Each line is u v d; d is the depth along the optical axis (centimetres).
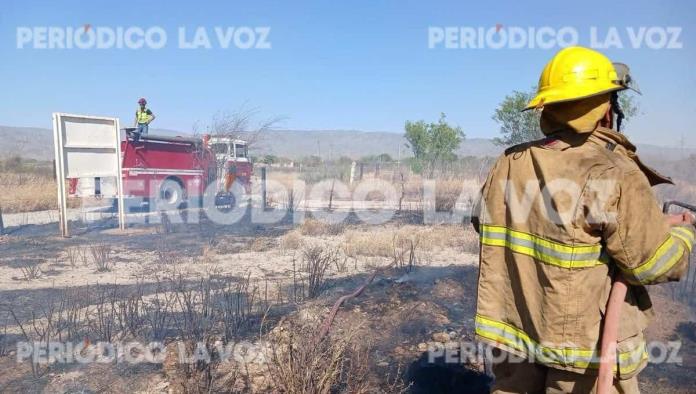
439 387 348
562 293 187
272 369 347
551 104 201
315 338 360
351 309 490
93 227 1146
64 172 1007
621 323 190
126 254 830
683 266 183
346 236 959
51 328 449
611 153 191
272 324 452
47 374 364
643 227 179
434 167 1848
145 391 338
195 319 462
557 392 199
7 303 540
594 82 195
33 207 1541
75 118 1020
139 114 1512
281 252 842
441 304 510
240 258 795
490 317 214
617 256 182
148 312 493
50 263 758
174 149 1595
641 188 180
